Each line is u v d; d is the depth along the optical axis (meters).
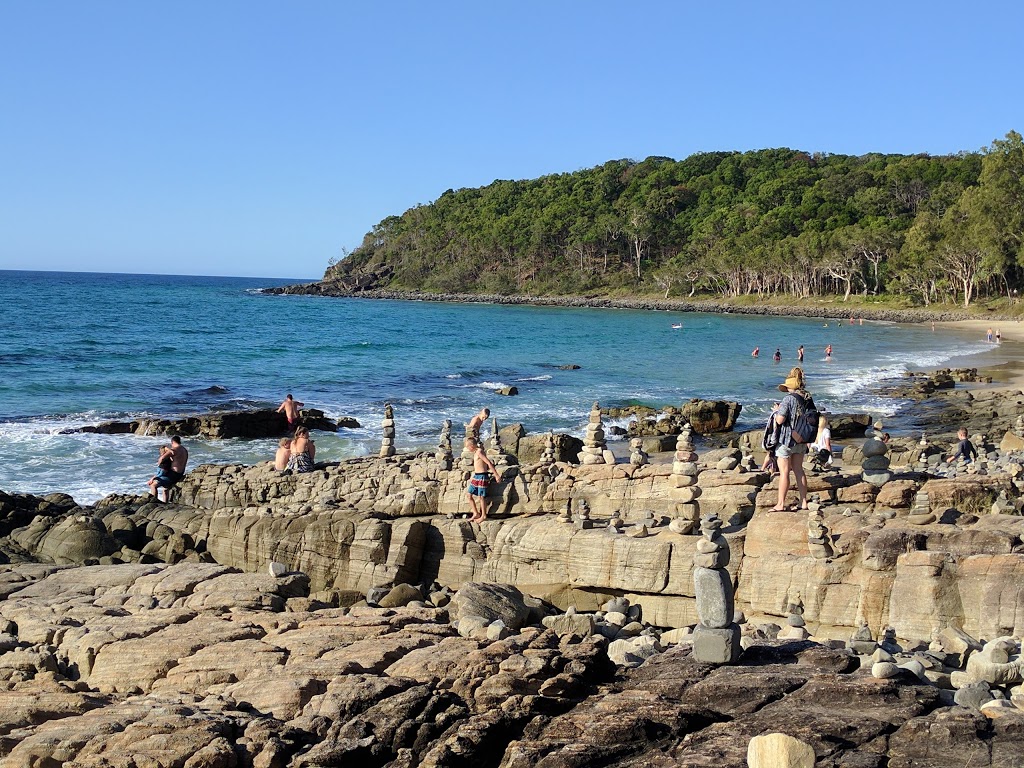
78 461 30.97
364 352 72.81
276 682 9.32
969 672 9.30
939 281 128.50
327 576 17.62
